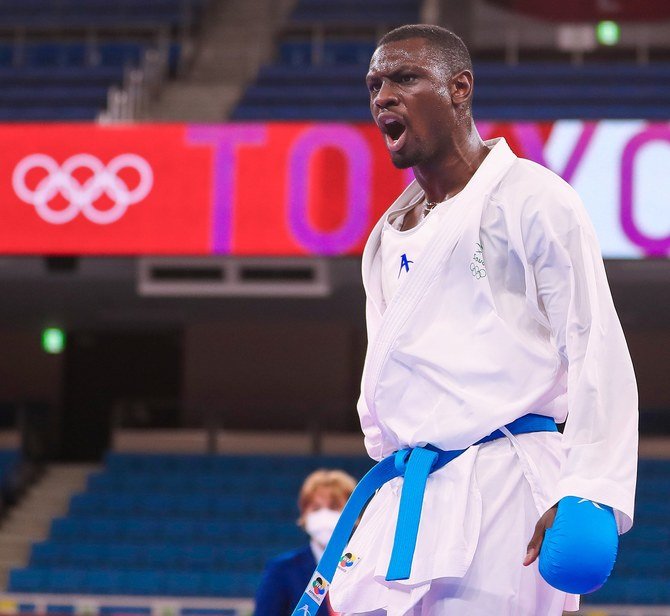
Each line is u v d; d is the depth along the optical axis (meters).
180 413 19.70
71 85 19.41
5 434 19.77
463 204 2.30
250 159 12.84
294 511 16.95
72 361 23.45
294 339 22.52
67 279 16.28
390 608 2.24
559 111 17.61
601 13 20.31
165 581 14.80
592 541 1.99
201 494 17.48
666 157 12.16
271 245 12.72
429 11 21.25
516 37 20.67
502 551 2.19
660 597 14.13
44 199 13.01
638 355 21.84
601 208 12.18
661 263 14.28
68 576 15.02
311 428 19.59
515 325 2.27
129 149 12.99
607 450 2.07
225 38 22.17
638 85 19.09
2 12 22.28
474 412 2.22
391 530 2.30
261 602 5.01
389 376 2.33
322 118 17.75
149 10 22.23
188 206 12.87
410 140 2.34
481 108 17.84
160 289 13.99
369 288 2.52
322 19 22.12
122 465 18.61
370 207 12.61
